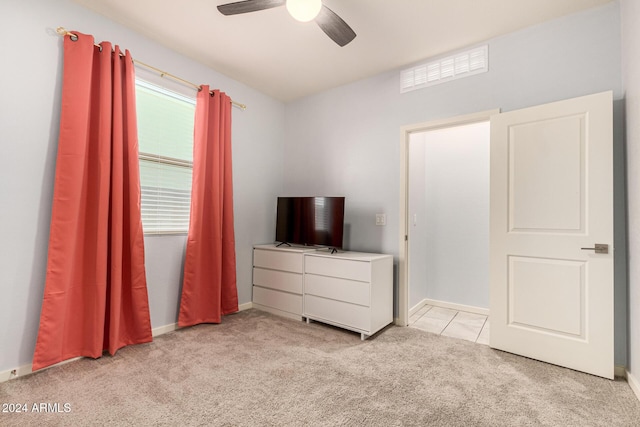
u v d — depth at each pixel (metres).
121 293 2.44
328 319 2.95
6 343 1.94
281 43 2.75
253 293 3.64
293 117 4.04
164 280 2.82
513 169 2.41
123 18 2.41
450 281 3.82
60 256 2.08
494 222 2.49
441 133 3.94
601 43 2.21
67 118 2.11
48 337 2.04
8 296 1.95
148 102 2.75
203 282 3.05
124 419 1.57
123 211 2.47
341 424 1.55
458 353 2.41
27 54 2.02
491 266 2.50
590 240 2.09
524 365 2.21
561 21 2.36
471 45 2.75
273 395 1.80
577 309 2.13
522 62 2.51
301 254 3.19
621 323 2.08
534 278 2.31
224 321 3.14
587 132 2.12
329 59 3.01
